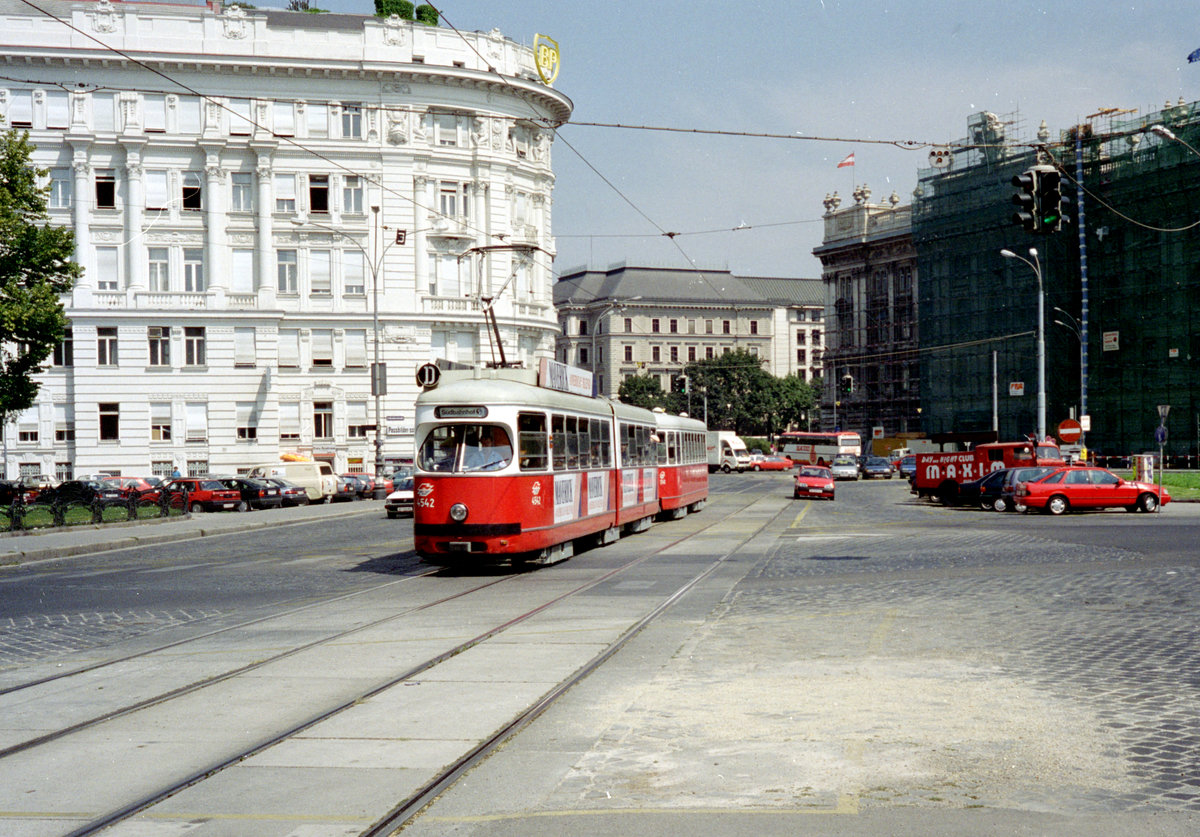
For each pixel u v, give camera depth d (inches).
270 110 2368.4
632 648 460.4
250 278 2385.6
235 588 740.0
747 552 912.3
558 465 839.7
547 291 2677.2
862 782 257.9
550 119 2677.2
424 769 280.8
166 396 2348.7
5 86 2274.9
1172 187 2844.5
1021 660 406.6
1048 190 828.0
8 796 266.7
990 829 224.8
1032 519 1302.9
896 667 396.2
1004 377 3373.5
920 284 3742.6
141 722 344.8
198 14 2314.2
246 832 235.0
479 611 587.5
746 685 371.2
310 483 2060.8
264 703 368.5
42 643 516.1
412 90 2423.7
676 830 227.6
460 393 778.2
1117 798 244.5
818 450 3686.0
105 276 2333.9
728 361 4744.1
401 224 2429.9
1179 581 639.8
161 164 2337.6
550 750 297.0
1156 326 2908.5
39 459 2327.8
